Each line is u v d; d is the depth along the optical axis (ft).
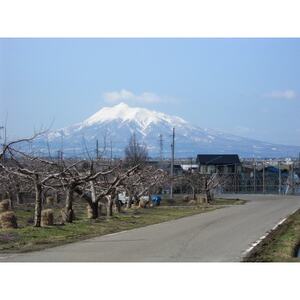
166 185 243.40
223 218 114.73
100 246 60.85
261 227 89.97
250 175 328.70
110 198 117.80
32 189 122.21
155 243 63.93
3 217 80.79
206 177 236.02
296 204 186.60
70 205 96.32
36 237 70.08
